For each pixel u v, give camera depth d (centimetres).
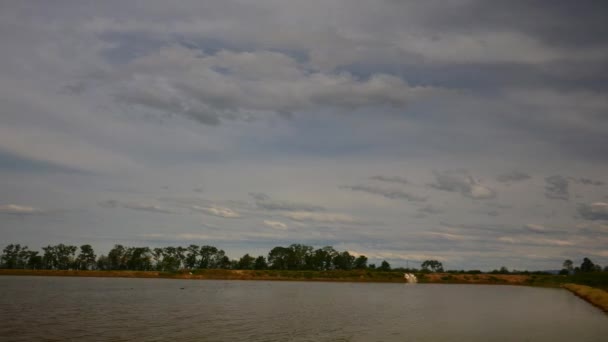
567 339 5262
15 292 11750
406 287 19400
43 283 17000
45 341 4609
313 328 5794
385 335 5334
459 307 9438
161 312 7400
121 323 5959
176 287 15800
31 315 6744
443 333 5569
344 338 5069
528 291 17088
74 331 5241
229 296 11662
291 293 13412
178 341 4675
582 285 17600
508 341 5069
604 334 5675
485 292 16050
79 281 19362
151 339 4772
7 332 5141
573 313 8319
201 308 8238
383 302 10538
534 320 7106
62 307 8019
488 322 6762
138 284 17638
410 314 7769
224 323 6125
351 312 7956
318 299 11112
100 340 4681
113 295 11312
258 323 6175
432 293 14862
